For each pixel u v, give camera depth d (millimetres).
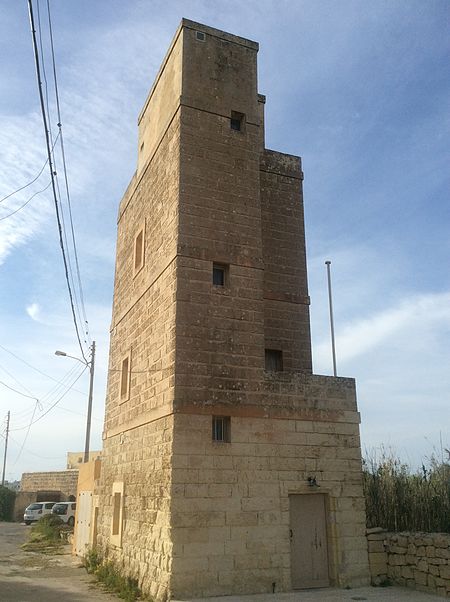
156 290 14750
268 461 12766
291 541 12672
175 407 12250
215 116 15086
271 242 16641
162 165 15781
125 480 15250
